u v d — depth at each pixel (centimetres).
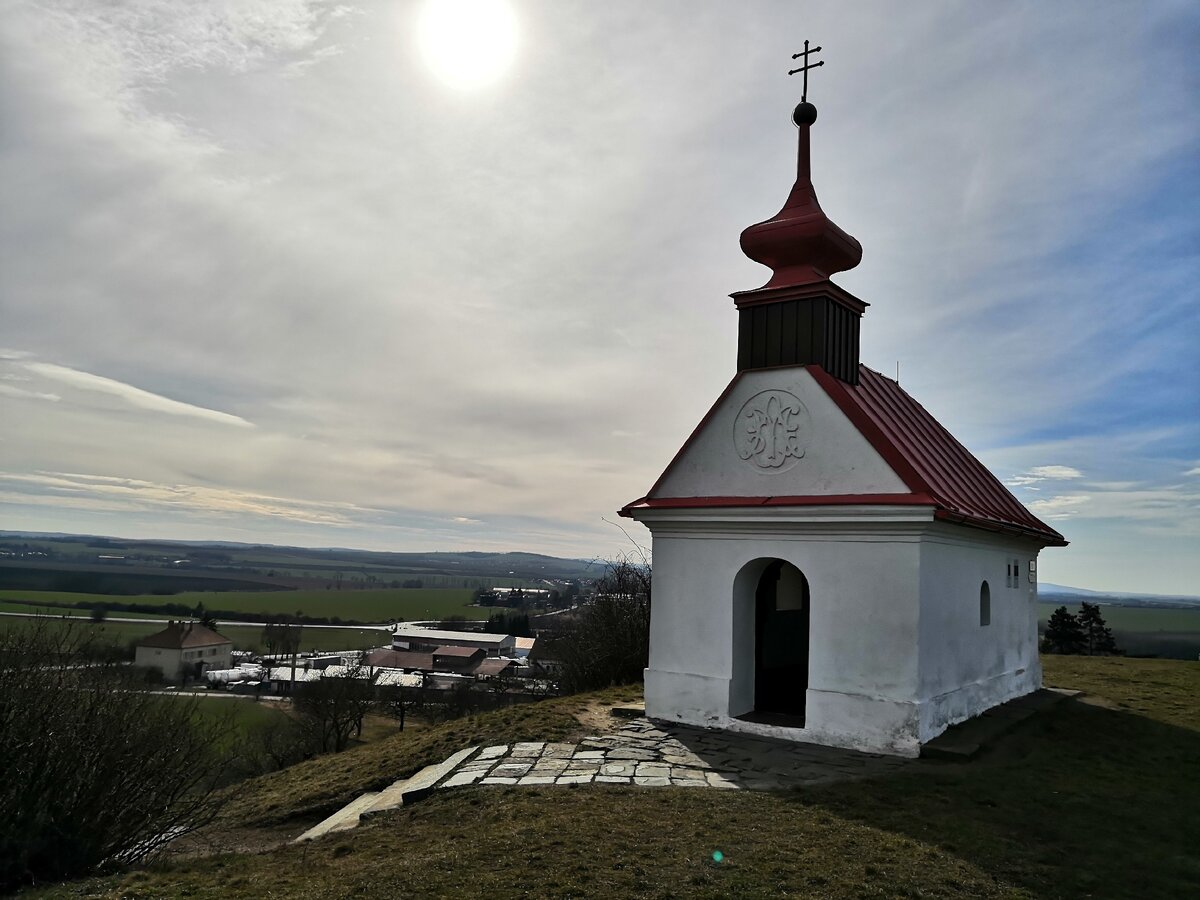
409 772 1358
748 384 1499
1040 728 1470
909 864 810
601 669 2667
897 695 1274
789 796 1034
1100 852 870
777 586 1753
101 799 1009
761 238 1526
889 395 1759
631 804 995
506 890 748
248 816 1348
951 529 1373
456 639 8631
